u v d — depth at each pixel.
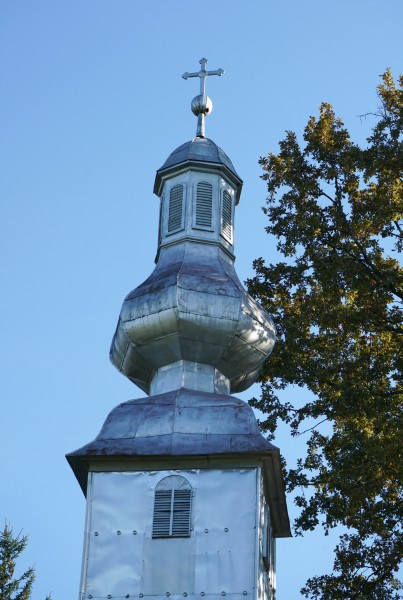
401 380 60.22
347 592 58.41
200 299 54.47
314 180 63.72
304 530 59.16
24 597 63.50
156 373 55.75
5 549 64.50
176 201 58.56
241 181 59.84
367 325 61.69
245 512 50.59
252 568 49.72
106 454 51.69
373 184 63.59
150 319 54.50
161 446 51.72
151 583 49.91
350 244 62.19
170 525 50.75
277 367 62.12
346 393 59.97
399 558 58.50
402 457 56.22
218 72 63.00
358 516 59.12
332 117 65.31
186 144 60.16
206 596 49.44
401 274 60.41
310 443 61.19
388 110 63.44
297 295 63.69
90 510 51.28
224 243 57.69
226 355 55.03
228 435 51.88
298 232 62.47
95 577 50.19
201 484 51.25
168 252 57.41
